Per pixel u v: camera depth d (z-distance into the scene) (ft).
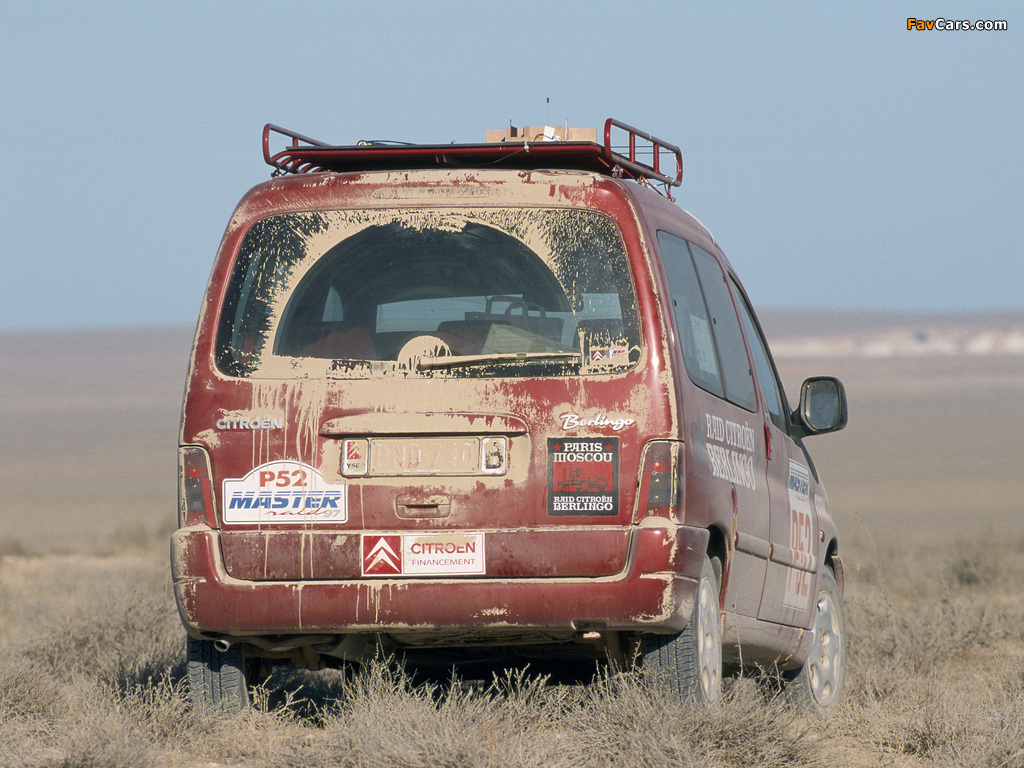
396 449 80.38
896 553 299.17
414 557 79.66
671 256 87.45
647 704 80.12
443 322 82.28
